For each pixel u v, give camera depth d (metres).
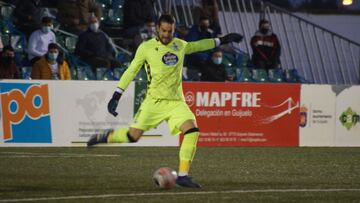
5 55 40.09
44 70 39.53
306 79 55.28
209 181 23.52
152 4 48.16
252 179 24.23
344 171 27.06
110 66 43.91
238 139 36.53
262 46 47.94
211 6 47.94
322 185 23.00
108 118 34.94
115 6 49.69
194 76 44.97
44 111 34.56
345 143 37.88
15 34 44.97
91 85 34.88
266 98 36.78
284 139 37.09
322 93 37.47
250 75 47.72
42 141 34.59
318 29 56.28
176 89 22.16
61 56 40.12
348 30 58.44
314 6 58.38
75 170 25.95
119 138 22.30
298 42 55.59
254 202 19.30
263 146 36.78
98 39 43.50
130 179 23.69
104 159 29.66
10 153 31.47
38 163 27.89
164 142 35.72
